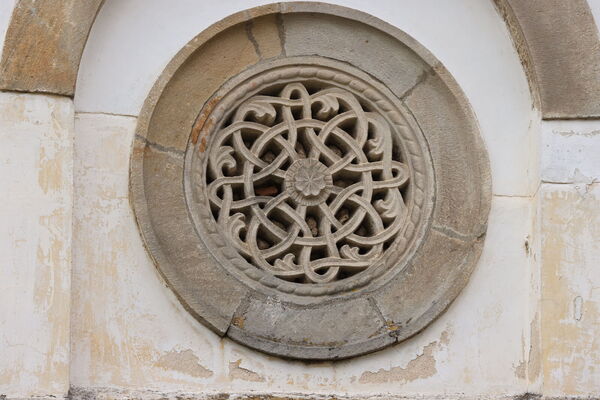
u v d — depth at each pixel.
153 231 6.81
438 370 7.00
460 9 7.38
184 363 6.77
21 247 6.58
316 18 7.27
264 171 7.10
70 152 6.72
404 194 7.27
